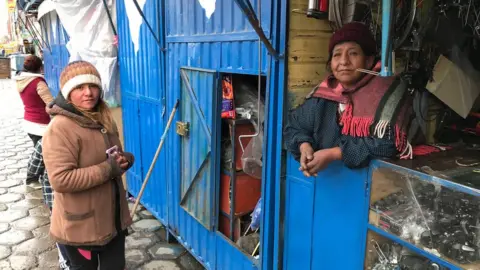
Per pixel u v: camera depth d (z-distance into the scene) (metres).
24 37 10.48
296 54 1.94
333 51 1.73
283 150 2.03
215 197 2.67
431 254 1.42
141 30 3.44
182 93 2.89
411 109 1.70
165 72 3.14
